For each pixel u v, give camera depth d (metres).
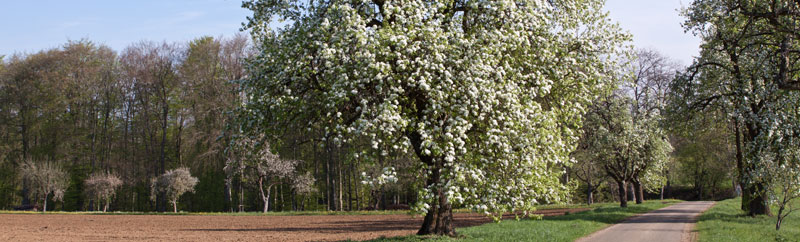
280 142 16.56
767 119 23.17
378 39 12.79
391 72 12.97
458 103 13.14
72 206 65.06
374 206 56.59
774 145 23.25
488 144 13.02
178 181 52.66
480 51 13.41
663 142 39.62
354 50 13.93
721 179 68.88
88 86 65.56
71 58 63.81
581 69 17.03
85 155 66.62
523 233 17.84
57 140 64.25
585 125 39.75
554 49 15.15
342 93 12.68
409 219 34.72
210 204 62.16
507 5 13.57
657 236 19.45
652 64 47.56
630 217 29.59
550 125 14.64
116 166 64.62
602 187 65.31
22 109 64.19
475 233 17.61
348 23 13.40
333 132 14.98
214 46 56.16
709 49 27.23
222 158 53.47
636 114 40.62
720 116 28.33
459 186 13.94
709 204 45.81
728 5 24.42
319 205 63.47
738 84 25.55
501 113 13.33
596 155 38.38
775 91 22.86
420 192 13.63
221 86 53.00
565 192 15.81
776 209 29.14
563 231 19.41
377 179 13.02
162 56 60.94
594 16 17.62
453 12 15.46
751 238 17.52
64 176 58.78
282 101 14.97
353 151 13.92
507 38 13.47
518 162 14.16
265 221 35.69
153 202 63.69
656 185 42.00
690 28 26.77
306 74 14.38
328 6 15.38
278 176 51.44
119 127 68.88
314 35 14.78
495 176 14.34
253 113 15.67
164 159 64.06
